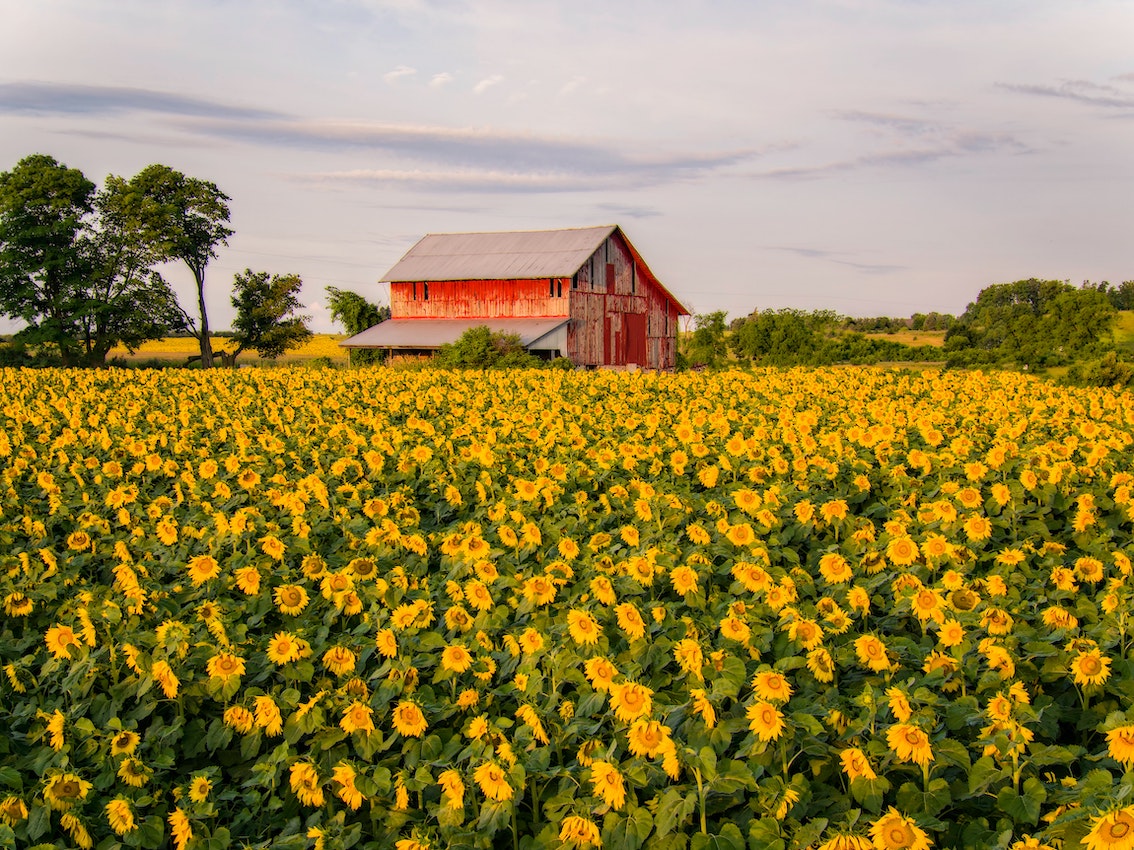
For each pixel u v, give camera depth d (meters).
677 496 8.54
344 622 6.51
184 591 7.22
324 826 4.59
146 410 19.31
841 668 5.46
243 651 5.84
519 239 63.25
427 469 11.17
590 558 7.11
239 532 7.99
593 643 5.35
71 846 4.55
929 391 22.92
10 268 66.12
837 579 6.56
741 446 11.25
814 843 3.97
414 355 59.28
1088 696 5.21
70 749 4.95
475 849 4.13
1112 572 6.93
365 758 4.86
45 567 8.03
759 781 4.44
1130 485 8.90
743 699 5.00
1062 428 13.45
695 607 6.23
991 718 4.57
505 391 23.42
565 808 4.36
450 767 4.51
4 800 4.48
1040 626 5.94
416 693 5.22
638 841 4.09
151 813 4.79
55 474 12.22
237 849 4.55
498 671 5.68
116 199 72.38
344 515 8.94
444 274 61.12
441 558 7.87
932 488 9.72
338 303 75.50
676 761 4.21
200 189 74.19
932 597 5.92
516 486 9.48
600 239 59.69
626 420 14.77
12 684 5.90
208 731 5.35
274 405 18.88
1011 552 6.95
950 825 4.29
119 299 70.00
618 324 62.59
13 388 25.78
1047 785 4.29
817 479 10.02
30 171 68.06
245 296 76.12
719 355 68.06
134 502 10.07
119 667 5.77
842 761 4.39
